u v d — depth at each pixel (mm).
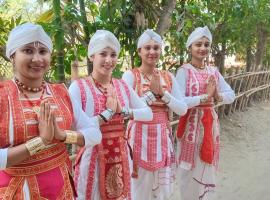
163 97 2803
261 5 7020
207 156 3219
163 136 2906
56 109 1786
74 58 3676
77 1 3629
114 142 2381
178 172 3434
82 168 2369
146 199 2977
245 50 8828
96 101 2352
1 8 5312
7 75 3809
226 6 6004
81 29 3756
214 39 6723
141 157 2867
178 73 3281
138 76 2881
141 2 4020
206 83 3234
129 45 4113
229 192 4102
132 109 2498
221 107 6801
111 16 3824
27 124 1670
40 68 1722
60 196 1769
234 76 7098
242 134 6367
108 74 2389
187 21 4984
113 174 2379
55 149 1786
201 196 3316
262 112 7895
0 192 1700
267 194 4047
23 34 1678
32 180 1708
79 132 1897
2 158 1597
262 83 8805
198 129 3260
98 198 2381
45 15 3541
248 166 4910
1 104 1657
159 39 2840
